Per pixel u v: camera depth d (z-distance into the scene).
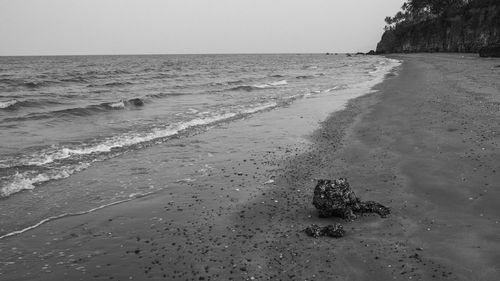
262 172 12.83
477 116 17.67
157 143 16.73
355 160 13.45
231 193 11.05
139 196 10.87
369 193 10.31
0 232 8.59
